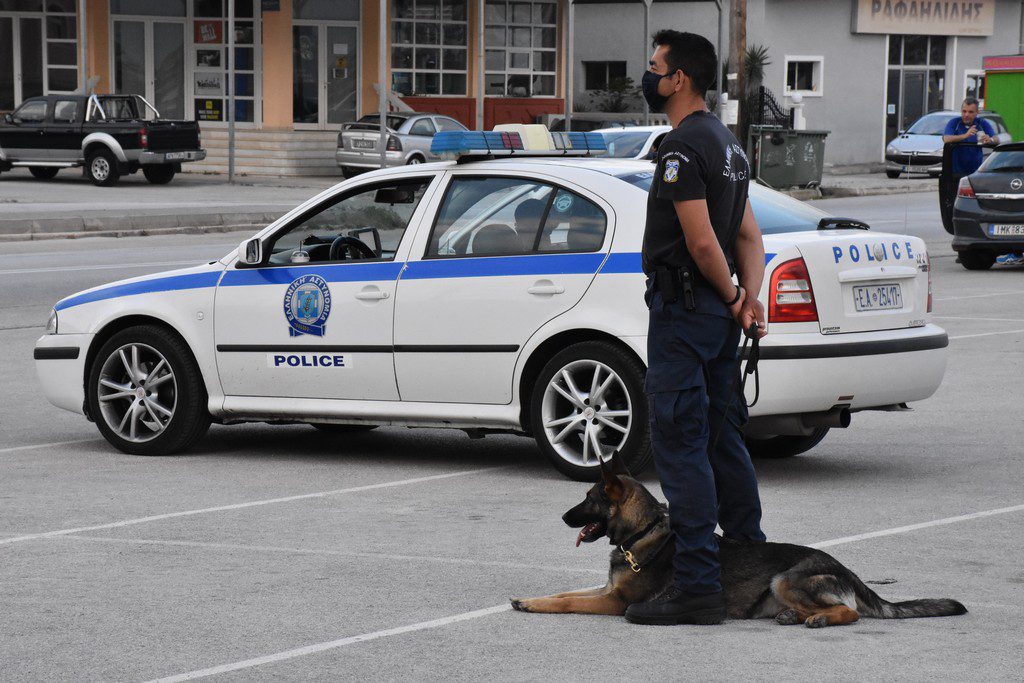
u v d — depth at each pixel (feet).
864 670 16.55
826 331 26.48
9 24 141.38
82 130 117.91
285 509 25.76
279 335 29.91
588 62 164.86
